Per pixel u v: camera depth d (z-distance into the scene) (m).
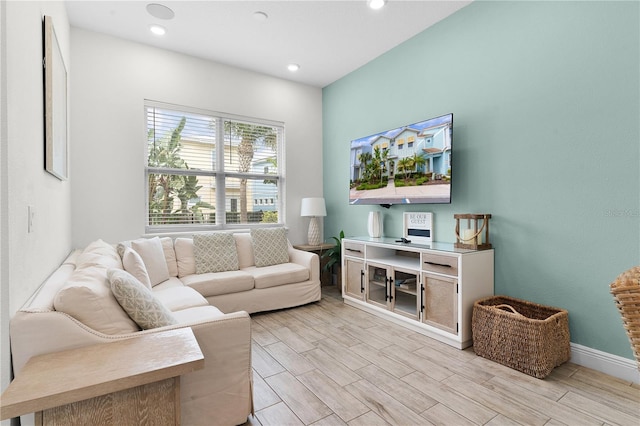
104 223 3.24
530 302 2.38
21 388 0.91
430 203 2.89
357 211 4.15
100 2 2.72
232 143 4.11
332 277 4.54
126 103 3.36
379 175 3.42
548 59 2.29
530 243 2.41
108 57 3.26
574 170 2.17
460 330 2.38
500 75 2.58
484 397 1.79
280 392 1.86
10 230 1.08
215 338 1.50
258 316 3.19
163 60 3.57
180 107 3.71
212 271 3.35
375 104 3.83
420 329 2.73
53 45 1.81
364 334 2.71
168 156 3.68
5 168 1.04
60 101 2.14
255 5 2.79
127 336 1.28
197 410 1.46
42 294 1.33
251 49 3.59
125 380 0.98
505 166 2.55
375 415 1.64
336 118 4.49
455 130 2.92
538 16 2.34
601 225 2.05
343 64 3.99
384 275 3.11
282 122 4.46
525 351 2.03
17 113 1.18
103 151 3.24
